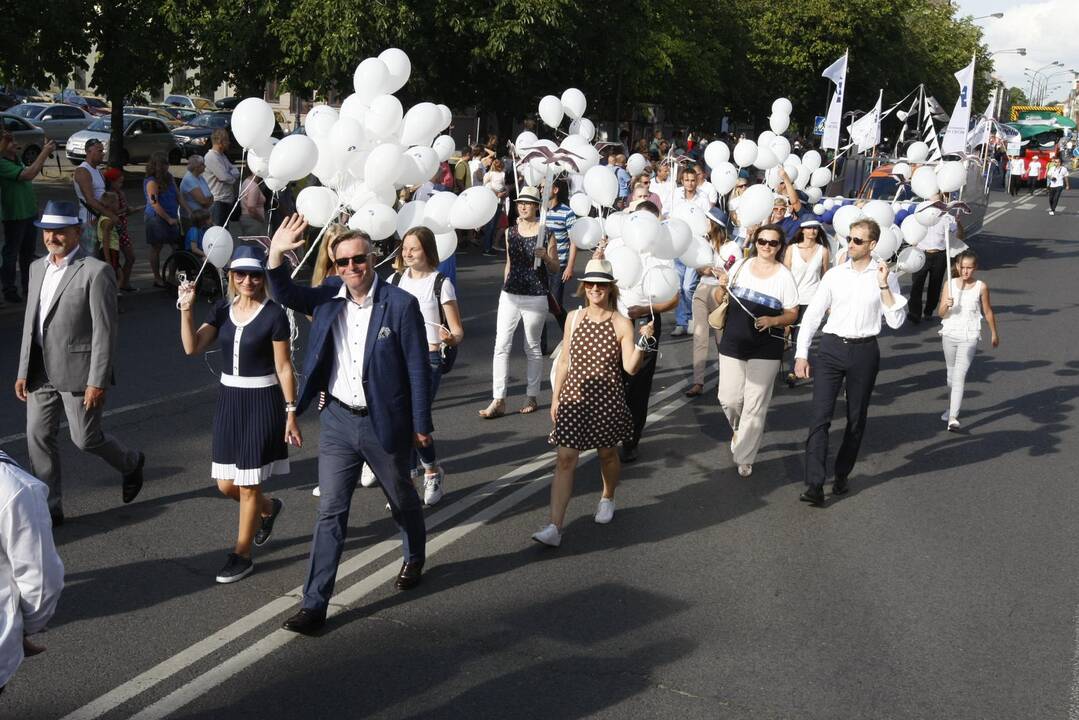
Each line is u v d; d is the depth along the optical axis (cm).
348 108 642
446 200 672
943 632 503
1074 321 1453
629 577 558
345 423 497
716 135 4428
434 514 648
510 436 820
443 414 882
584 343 593
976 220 2178
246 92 2542
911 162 1488
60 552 566
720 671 457
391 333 491
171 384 927
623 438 595
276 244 491
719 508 675
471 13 2367
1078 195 4453
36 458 595
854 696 439
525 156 810
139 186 2722
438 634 485
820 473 680
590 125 1000
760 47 4509
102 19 2316
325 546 489
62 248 577
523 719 412
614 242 631
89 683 431
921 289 1407
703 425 877
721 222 977
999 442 855
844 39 4566
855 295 677
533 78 2619
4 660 283
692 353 1167
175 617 495
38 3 2016
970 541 629
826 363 688
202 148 3431
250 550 547
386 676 444
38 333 584
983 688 450
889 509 684
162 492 665
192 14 2377
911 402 988
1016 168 4353
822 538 627
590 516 654
